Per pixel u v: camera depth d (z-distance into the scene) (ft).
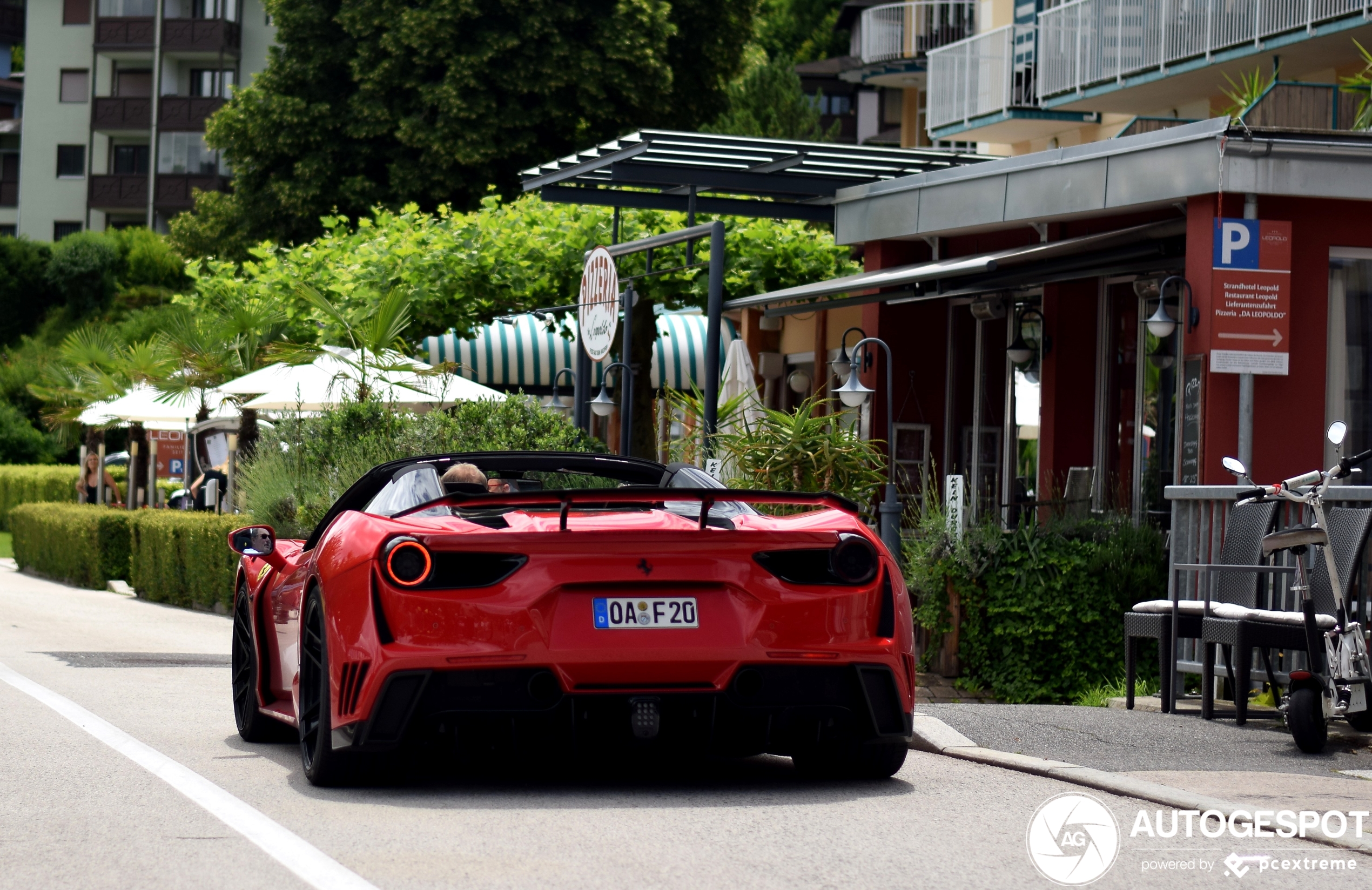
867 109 175.32
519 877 14.61
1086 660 37.09
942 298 53.26
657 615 18.13
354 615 18.39
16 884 14.39
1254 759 22.43
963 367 57.00
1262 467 38.45
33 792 19.27
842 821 17.48
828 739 19.95
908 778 20.84
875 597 18.99
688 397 47.34
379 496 21.62
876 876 14.79
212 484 71.46
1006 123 81.46
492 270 72.13
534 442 50.60
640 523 18.84
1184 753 22.77
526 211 74.90
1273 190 38.27
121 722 26.17
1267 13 63.62
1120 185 41.78
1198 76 68.59
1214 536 30.71
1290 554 27.81
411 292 70.08
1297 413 38.65
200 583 58.13
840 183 54.85
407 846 15.99
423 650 17.85
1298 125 49.16
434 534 18.24
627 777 20.72
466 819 17.53
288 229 111.86
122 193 201.77
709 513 20.18
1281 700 26.86
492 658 17.81
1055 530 38.06
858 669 18.61
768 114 131.03
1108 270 44.19
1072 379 50.90
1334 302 39.68
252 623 24.00
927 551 38.11
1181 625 28.68
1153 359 47.21
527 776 20.76
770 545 18.53
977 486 54.70
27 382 149.89
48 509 79.92
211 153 198.90
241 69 201.77
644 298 71.46
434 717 17.92
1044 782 20.61
